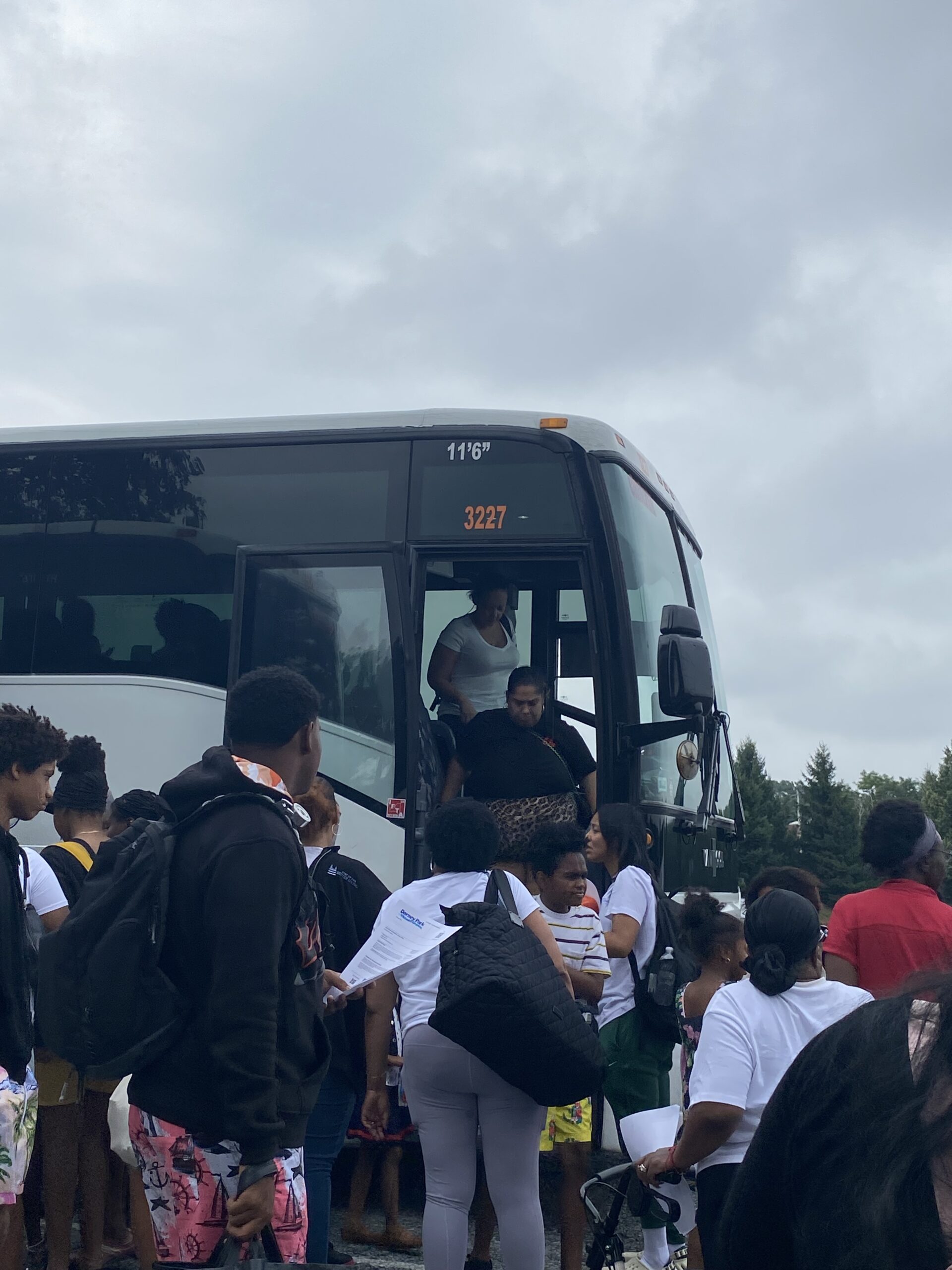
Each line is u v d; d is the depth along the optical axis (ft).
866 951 16.11
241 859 9.28
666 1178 12.32
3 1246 13.60
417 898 13.89
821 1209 4.55
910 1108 4.18
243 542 24.47
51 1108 16.69
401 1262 18.48
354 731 23.06
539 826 19.45
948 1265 4.00
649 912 18.17
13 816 14.23
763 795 287.89
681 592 27.63
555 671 26.20
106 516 25.09
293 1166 9.70
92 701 24.18
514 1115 13.14
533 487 23.76
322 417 24.93
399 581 23.40
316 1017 9.86
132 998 9.09
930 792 344.28
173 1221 9.32
